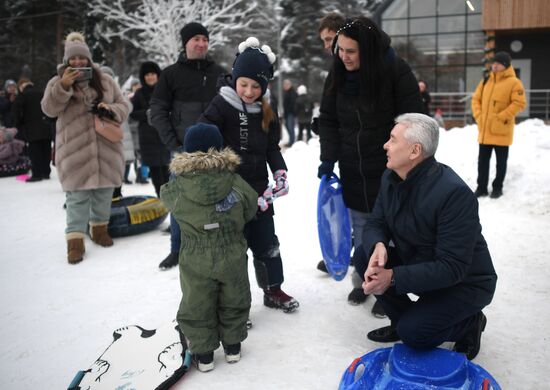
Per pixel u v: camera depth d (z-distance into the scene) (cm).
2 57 2683
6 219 641
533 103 1622
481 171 623
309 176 762
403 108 324
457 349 273
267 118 322
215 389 252
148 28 1792
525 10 1464
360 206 350
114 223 522
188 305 264
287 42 3431
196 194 259
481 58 1709
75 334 317
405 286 246
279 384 255
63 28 2575
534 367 262
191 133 269
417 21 1752
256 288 380
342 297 360
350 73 331
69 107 454
